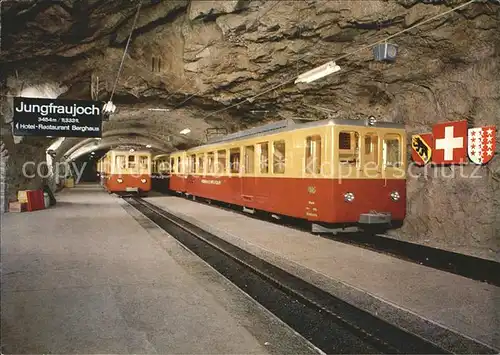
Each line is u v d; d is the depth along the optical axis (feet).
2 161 52.39
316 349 15.10
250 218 52.31
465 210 34.71
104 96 53.72
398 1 28.99
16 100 35.99
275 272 28.40
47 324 16.60
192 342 15.15
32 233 38.34
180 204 74.02
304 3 31.22
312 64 41.75
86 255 29.07
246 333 16.05
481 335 15.71
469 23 29.50
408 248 34.65
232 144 56.59
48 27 30.42
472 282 22.85
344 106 49.06
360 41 35.45
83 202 72.69
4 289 21.02
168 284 22.22
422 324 17.40
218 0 31.53
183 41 39.27
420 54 34.73
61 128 37.06
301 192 39.52
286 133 41.98
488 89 32.40
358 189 36.78
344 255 29.78
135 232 39.45
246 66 43.57
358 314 20.20
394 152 38.37
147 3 31.01
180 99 58.34
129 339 15.30
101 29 33.14
